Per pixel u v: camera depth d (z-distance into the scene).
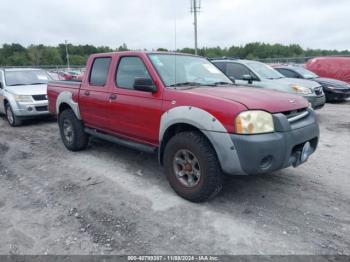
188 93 3.50
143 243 2.85
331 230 2.99
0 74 9.39
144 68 4.04
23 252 2.78
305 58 25.11
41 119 9.41
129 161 5.12
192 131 3.48
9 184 4.33
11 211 3.53
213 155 3.28
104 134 4.94
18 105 8.10
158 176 4.43
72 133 5.55
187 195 3.56
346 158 5.16
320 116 9.19
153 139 3.96
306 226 3.07
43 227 3.17
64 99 5.54
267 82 8.11
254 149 2.97
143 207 3.51
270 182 4.14
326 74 14.33
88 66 5.09
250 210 3.40
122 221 3.23
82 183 4.25
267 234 2.94
